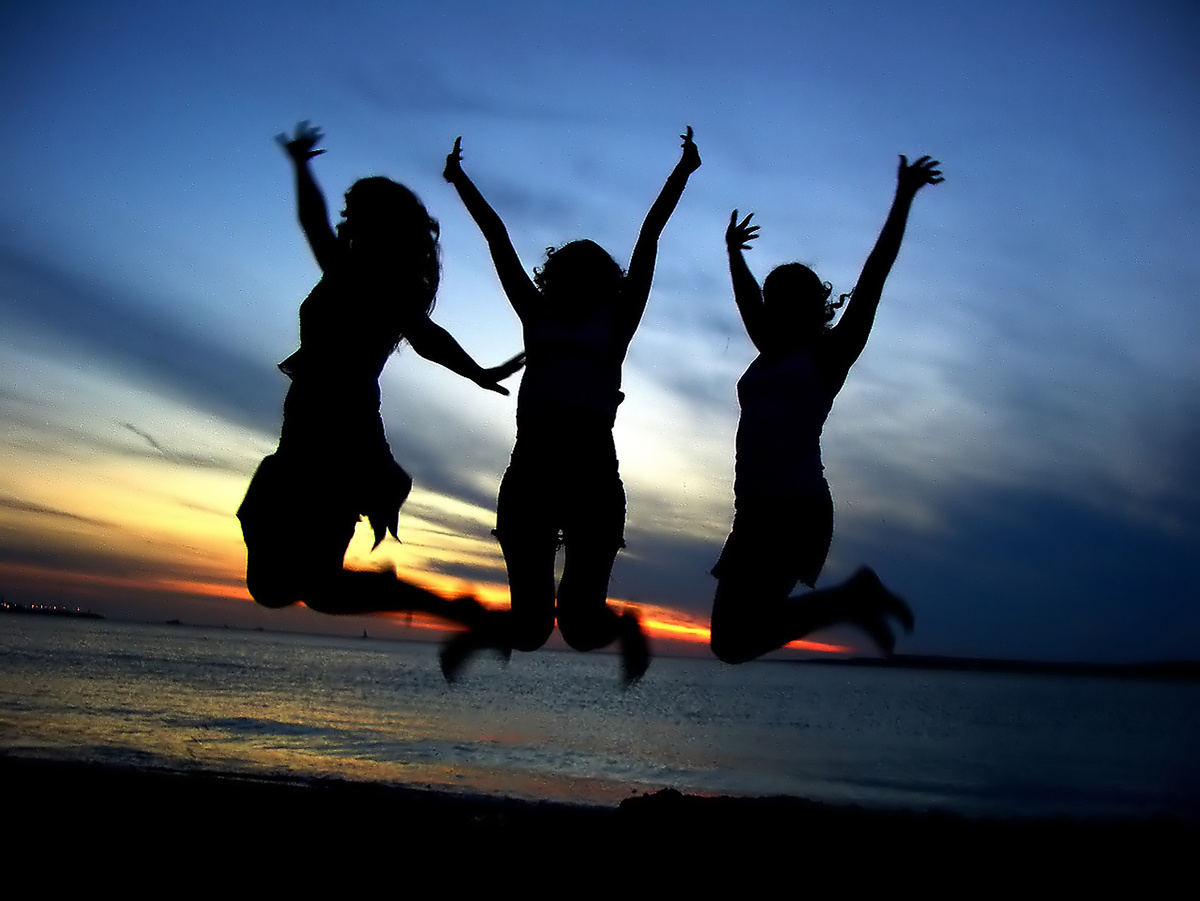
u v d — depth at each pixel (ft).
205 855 11.02
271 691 98.12
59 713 54.39
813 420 12.60
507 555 12.02
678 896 9.91
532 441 11.82
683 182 12.82
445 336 12.32
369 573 11.96
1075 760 63.41
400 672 193.57
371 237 12.10
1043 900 9.98
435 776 36.68
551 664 410.52
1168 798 42.45
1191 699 215.10
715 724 91.91
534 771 41.81
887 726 102.47
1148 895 10.36
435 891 9.87
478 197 12.69
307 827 12.25
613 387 12.14
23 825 12.30
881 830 12.50
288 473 11.35
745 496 12.67
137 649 211.82
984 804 39.45
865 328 12.57
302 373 11.64
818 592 12.64
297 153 12.09
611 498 11.93
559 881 10.28
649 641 12.47
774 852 11.44
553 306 12.36
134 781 15.21
